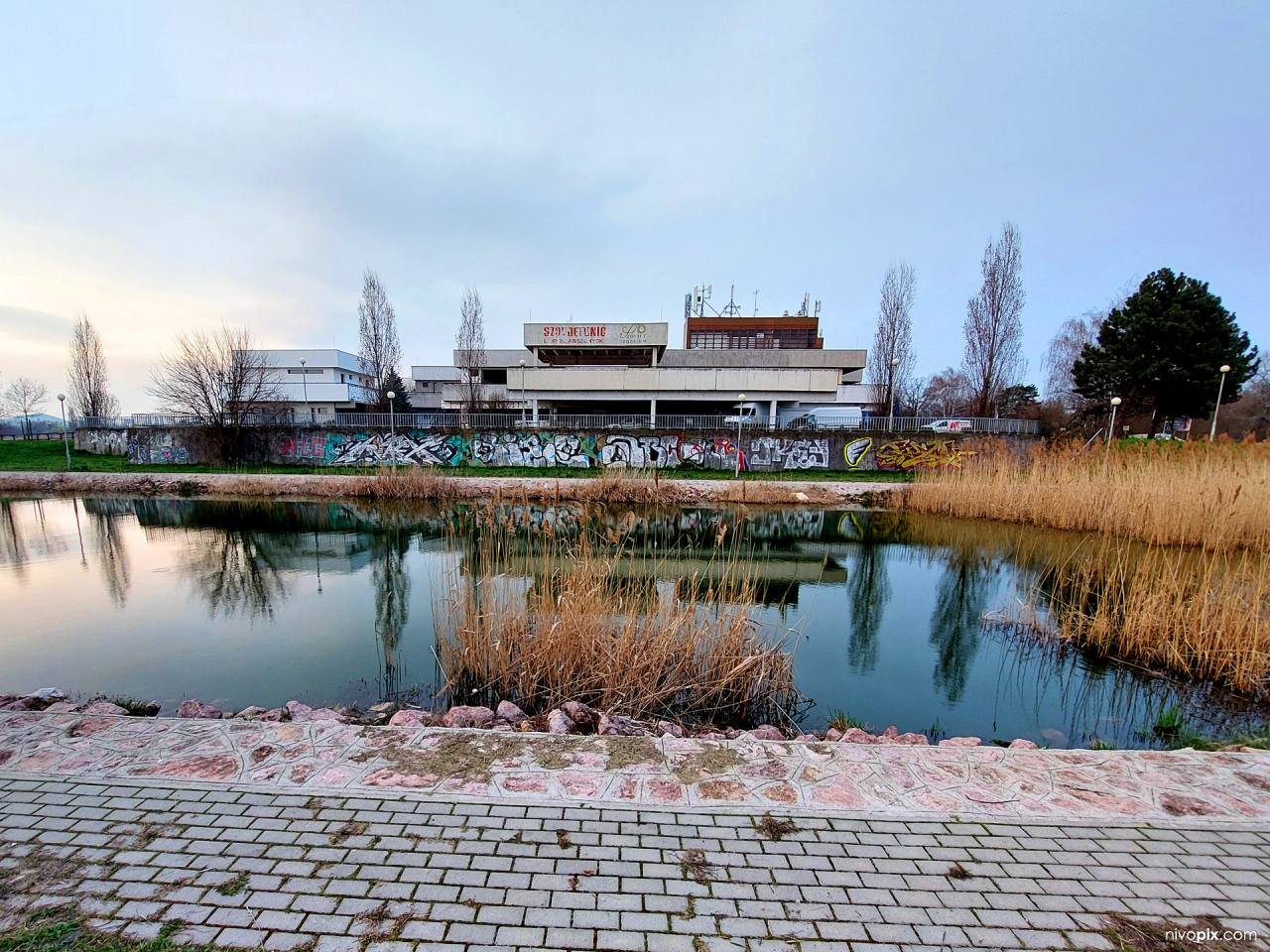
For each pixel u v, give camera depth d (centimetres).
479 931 179
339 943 173
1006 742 424
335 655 570
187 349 2070
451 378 3891
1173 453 1212
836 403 3288
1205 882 210
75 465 2141
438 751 292
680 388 2662
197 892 192
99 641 608
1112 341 2317
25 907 184
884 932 183
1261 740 362
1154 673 536
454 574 674
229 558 993
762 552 1069
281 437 2148
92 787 254
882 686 528
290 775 266
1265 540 873
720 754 295
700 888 200
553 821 236
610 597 546
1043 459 1412
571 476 1944
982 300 2592
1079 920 190
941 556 1046
